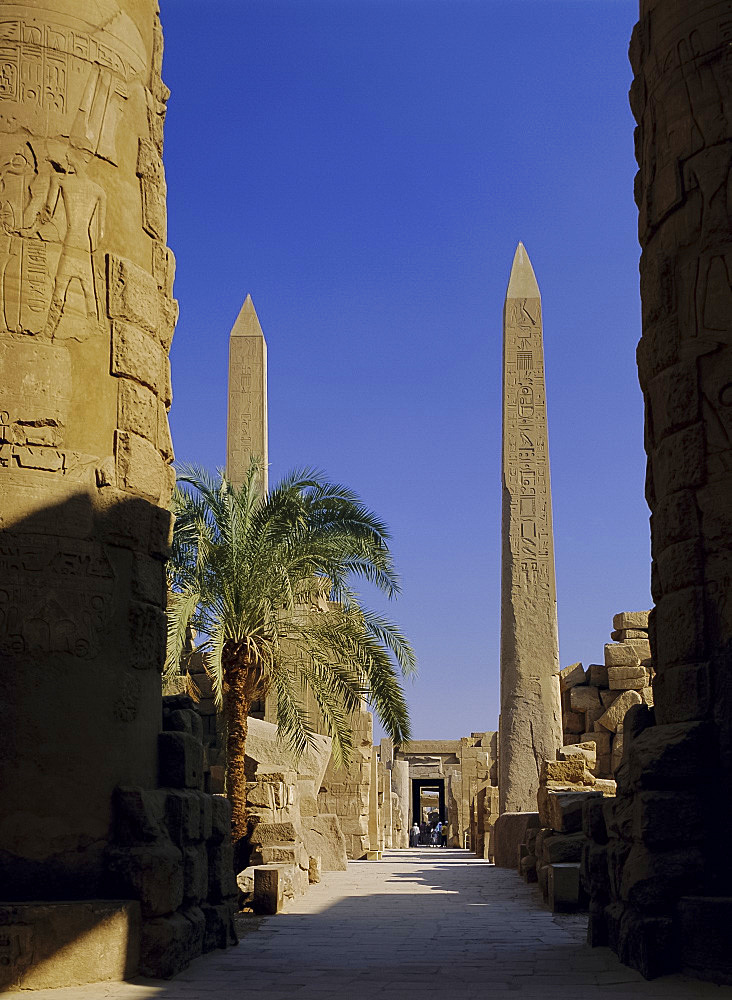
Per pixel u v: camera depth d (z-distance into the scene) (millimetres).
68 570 8477
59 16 9250
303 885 15719
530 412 24453
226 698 15898
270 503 16062
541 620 23797
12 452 8484
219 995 7152
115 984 7535
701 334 9266
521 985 7594
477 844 31266
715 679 8656
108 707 8492
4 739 8016
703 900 7867
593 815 9867
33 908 7449
